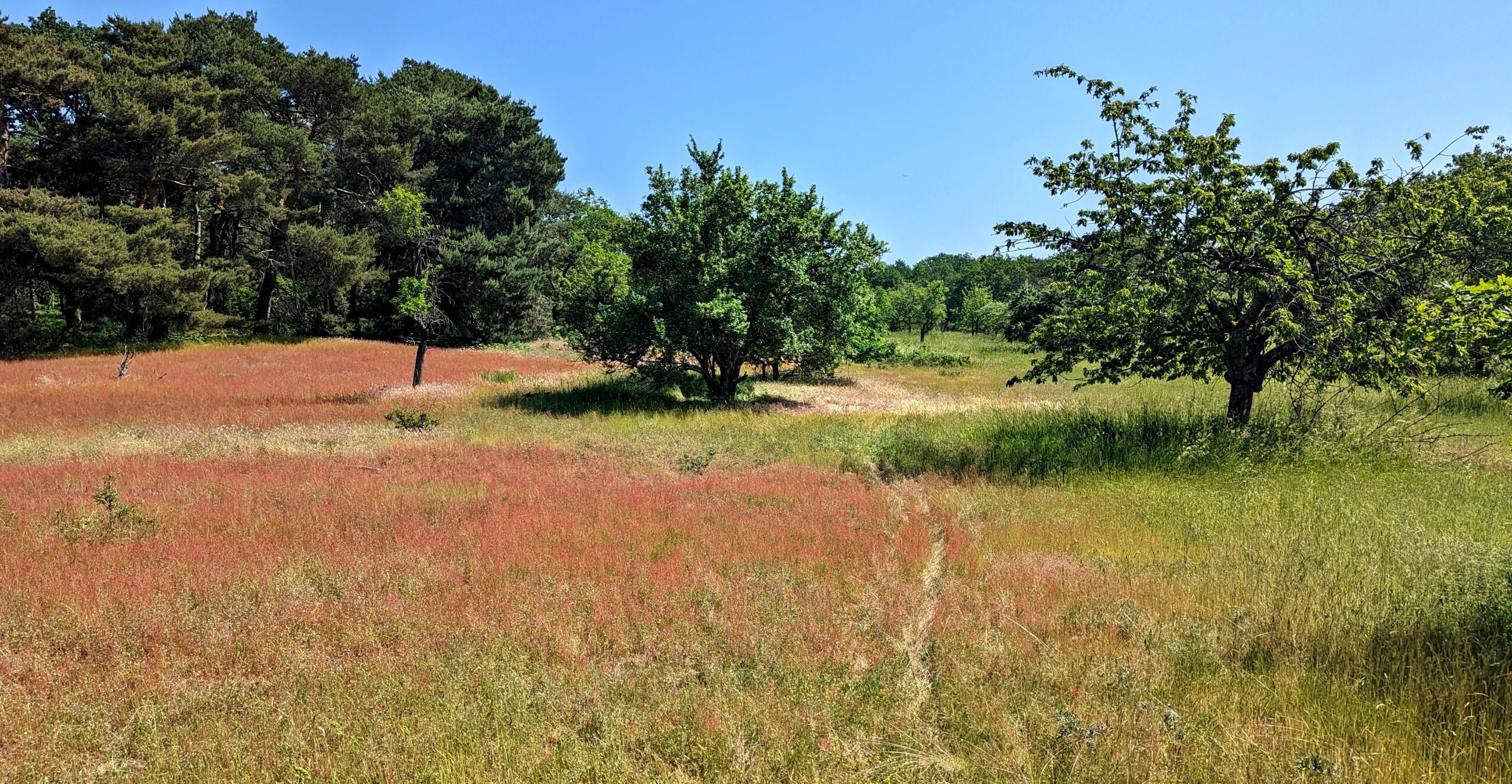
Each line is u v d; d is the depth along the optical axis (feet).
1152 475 34.30
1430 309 30.25
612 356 68.69
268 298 145.18
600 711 13.73
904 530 26.32
